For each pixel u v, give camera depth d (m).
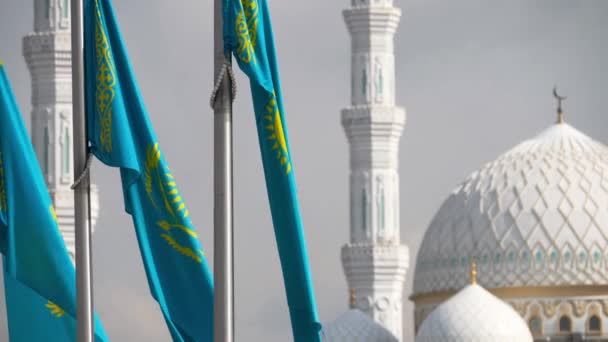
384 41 132.00
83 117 41.03
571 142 136.00
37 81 110.00
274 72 40.75
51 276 40.53
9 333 41.41
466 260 131.62
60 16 110.56
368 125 131.00
